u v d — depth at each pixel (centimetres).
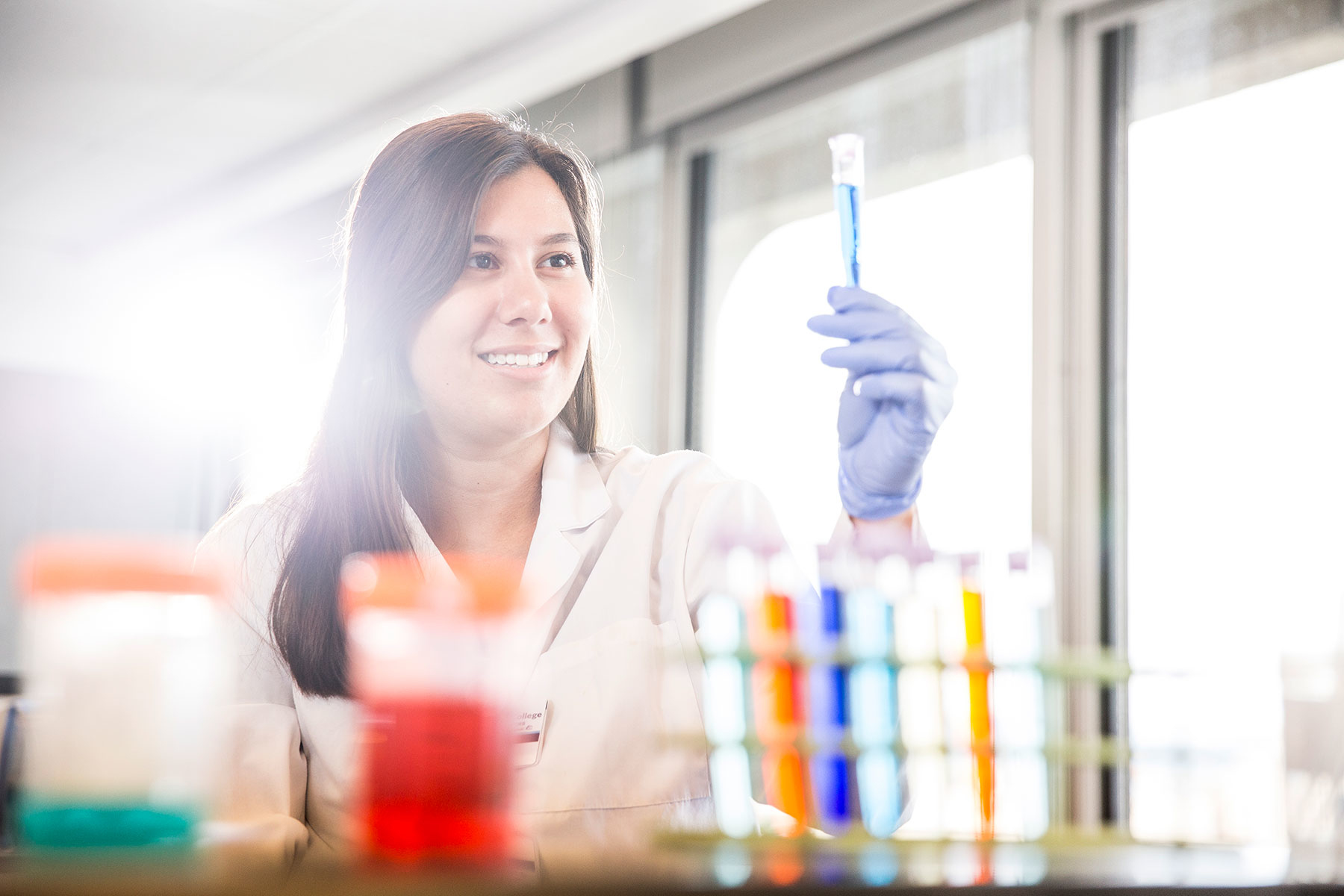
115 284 702
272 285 611
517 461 157
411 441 156
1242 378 286
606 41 418
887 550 82
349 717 137
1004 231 337
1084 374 317
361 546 143
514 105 478
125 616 60
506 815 63
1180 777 100
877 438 121
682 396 430
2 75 477
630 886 54
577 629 148
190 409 617
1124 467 309
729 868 63
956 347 342
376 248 148
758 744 77
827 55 378
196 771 61
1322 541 267
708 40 416
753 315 411
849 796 77
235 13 429
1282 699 140
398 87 484
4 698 87
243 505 155
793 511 389
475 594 63
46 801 59
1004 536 324
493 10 424
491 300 145
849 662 78
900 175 366
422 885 51
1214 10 299
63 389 381
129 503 398
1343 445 266
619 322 444
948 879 62
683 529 156
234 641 142
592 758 138
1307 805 106
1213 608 285
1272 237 284
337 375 151
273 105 504
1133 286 312
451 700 62
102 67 471
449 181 146
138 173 580
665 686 144
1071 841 76
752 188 416
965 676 79
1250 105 291
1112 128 321
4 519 364
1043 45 330
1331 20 277
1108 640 307
